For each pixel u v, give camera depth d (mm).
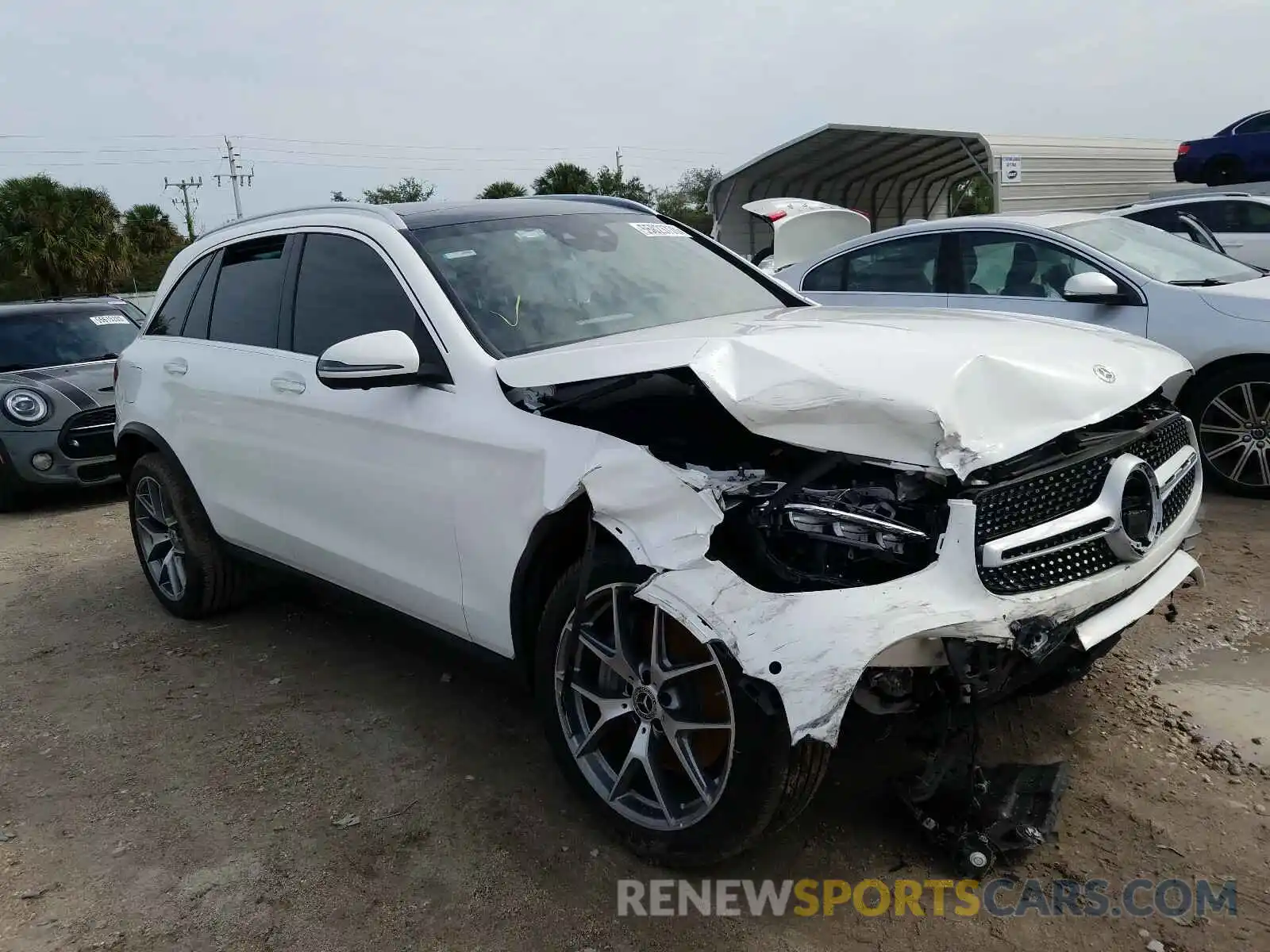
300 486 3814
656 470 2521
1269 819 2746
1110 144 18203
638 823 2701
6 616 5234
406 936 2525
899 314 3441
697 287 3854
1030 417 2471
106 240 35969
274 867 2840
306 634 4637
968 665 2297
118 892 2773
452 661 4211
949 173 20031
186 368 4453
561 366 2818
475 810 3064
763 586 2389
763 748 2316
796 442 2387
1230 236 9062
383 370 3012
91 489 8734
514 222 3832
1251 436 5578
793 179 20438
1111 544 2562
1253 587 4348
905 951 2365
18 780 3447
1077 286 5895
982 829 2641
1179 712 3344
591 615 2760
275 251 4160
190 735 3689
